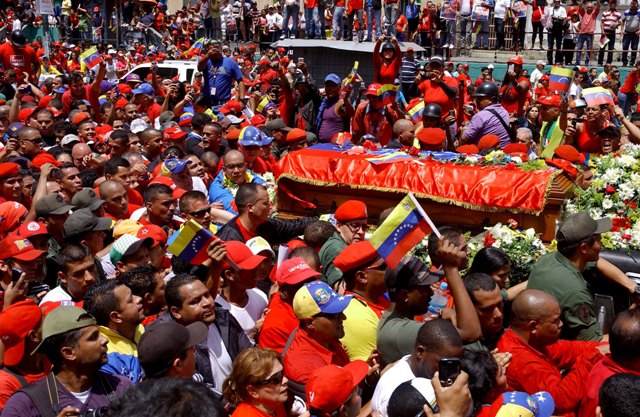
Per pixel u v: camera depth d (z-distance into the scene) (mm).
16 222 7883
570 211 7562
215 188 8961
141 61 27031
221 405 2393
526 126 12742
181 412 2238
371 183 7770
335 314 5031
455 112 12461
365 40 22266
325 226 6766
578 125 10484
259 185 7094
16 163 8867
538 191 7035
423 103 12359
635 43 23812
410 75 17109
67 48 27703
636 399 3828
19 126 12109
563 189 7164
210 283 5660
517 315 5086
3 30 30109
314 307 5016
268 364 4305
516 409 3893
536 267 6172
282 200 8352
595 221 6043
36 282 6469
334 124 12242
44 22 26562
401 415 3980
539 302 5023
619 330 4707
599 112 10156
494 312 5215
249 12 29438
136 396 2316
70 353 4484
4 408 4410
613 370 4746
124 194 8008
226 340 5359
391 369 4672
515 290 6234
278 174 8344
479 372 4254
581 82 20359
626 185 7672
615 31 24156
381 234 5238
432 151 8992
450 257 5008
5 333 4945
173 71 19969
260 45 28938
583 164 8547
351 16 22500
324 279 6480
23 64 16438
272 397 4324
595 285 6492
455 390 3742
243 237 7059
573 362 5277
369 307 5539
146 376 4406
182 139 11039
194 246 5598
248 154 9656
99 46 23891
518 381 4969
